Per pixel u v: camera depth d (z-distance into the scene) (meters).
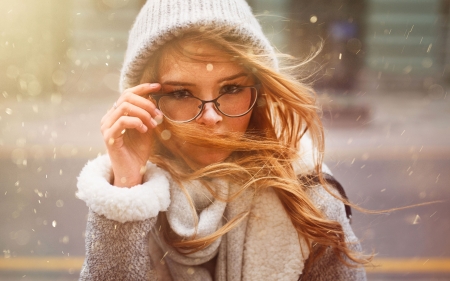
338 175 5.96
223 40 1.02
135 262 1.07
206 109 1.06
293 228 1.15
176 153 1.15
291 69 1.26
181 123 1.06
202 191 1.15
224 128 1.09
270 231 1.16
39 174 6.15
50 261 3.64
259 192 1.17
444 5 14.62
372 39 14.70
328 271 1.16
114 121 1.08
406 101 13.51
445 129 9.20
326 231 1.10
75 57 12.46
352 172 6.10
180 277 1.19
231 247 1.16
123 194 1.04
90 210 1.08
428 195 5.12
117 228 1.05
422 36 14.78
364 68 13.54
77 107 11.59
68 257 3.72
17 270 3.48
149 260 1.11
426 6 14.68
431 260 3.56
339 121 9.71
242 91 1.11
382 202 4.90
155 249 1.25
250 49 1.09
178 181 1.14
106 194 1.04
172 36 1.03
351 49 11.95
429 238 3.96
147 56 1.07
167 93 1.09
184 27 1.01
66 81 12.42
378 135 8.64
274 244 1.15
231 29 1.04
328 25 11.97
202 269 1.20
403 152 7.27
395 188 5.40
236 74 1.07
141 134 1.12
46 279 3.35
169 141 1.14
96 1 12.38
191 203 1.12
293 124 1.22
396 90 14.66
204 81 1.05
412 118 10.59
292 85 1.14
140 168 1.11
